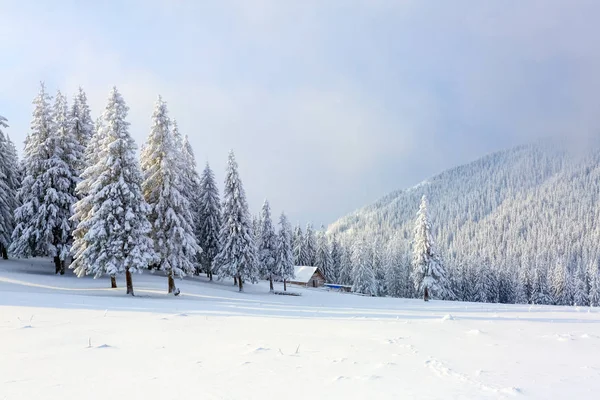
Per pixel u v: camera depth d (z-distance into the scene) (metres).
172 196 28.12
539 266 97.06
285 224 53.09
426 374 5.73
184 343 7.84
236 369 5.79
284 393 4.67
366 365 6.25
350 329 10.80
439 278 48.66
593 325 13.86
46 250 30.84
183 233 28.03
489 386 5.12
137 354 6.71
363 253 79.50
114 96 27.00
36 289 23.61
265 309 18.67
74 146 33.84
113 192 25.61
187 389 4.75
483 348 8.17
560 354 7.70
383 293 87.44
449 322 13.33
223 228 41.22
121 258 25.47
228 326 10.63
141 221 26.55
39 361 6.07
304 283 76.56
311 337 9.09
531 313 21.77
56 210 30.81
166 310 15.01
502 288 95.06
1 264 32.97
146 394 4.52
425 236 49.41
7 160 35.78
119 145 26.30
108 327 9.66
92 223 25.98
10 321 10.17
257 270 42.28
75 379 5.10
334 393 4.71
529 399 4.59
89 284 29.70
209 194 44.88
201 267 45.19
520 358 7.16
